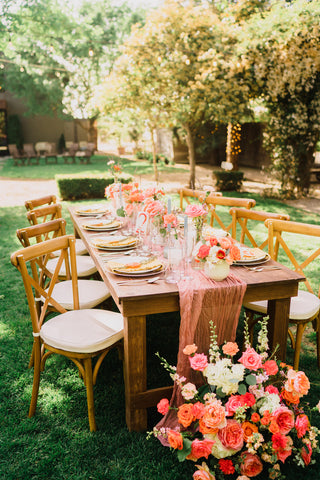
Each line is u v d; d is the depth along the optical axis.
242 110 9.52
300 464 1.97
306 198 9.98
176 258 2.27
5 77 23.03
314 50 8.20
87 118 23.27
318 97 8.75
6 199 9.95
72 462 2.02
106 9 23.36
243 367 1.92
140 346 2.14
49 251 2.44
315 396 2.52
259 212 3.42
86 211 4.04
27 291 2.25
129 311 2.07
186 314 2.10
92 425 2.22
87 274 3.35
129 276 2.30
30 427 2.24
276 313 2.39
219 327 2.21
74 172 15.26
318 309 2.69
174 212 2.98
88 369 2.19
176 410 2.25
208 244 2.26
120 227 3.38
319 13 7.99
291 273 2.37
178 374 2.23
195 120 10.34
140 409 2.22
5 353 3.03
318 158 13.92
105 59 19.45
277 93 8.66
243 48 8.81
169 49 9.45
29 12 11.93
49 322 2.44
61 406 2.45
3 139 24.77
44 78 21.64
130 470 1.96
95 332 2.30
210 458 2.03
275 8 8.80
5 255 5.46
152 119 11.26
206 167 17.77
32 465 2.00
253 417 1.86
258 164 17.61
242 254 2.59
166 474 1.94
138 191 3.10
